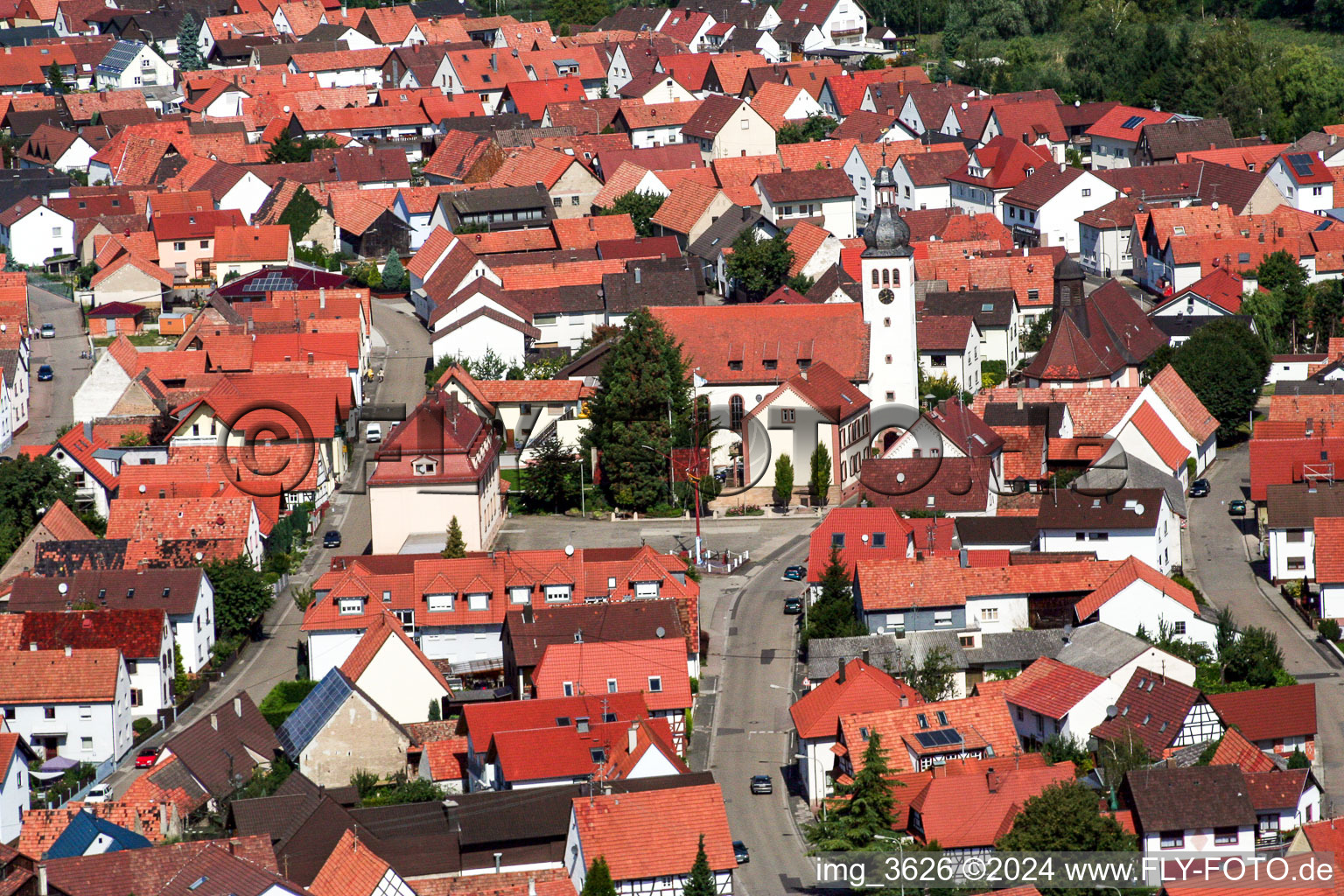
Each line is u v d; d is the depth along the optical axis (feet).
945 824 404.77
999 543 565.12
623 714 465.06
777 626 545.44
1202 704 448.65
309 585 584.81
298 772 459.73
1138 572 511.81
